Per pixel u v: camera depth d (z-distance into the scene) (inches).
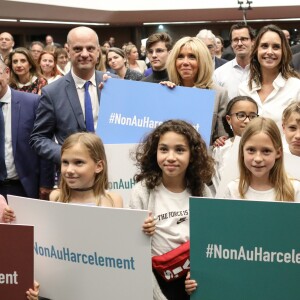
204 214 74.3
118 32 603.8
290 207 71.6
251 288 74.2
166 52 159.5
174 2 517.7
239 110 121.8
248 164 89.7
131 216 76.1
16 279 76.7
